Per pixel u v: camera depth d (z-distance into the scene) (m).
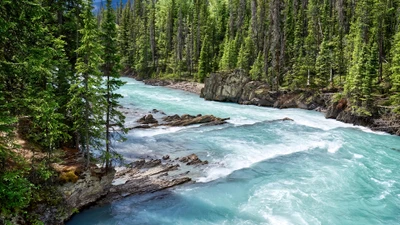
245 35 89.88
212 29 96.19
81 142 21.06
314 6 76.94
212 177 24.83
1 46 12.36
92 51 17.73
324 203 21.06
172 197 21.31
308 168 27.27
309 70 62.97
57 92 19.98
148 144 32.44
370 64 44.50
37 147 17.83
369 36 60.03
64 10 21.78
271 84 64.75
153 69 103.38
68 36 22.20
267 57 73.31
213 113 50.84
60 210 16.83
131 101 58.84
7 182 12.31
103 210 19.30
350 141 36.34
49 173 15.13
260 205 20.61
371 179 25.25
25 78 13.73
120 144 31.69
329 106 50.72
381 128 41.97
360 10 62.06
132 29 113.25
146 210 19.62
